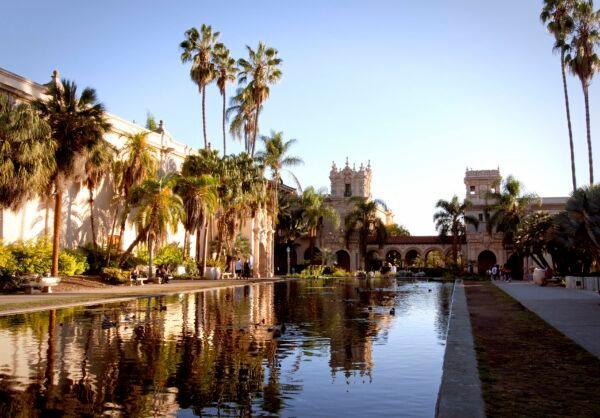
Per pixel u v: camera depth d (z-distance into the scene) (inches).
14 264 1119.6
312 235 2716.5
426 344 441.1
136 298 933.2
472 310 705.0
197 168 1780.3
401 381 310.0
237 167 1891.0
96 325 548.1
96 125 1131.9
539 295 1019.9
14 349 404.8
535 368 319.3
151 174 1553.9
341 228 3329.2
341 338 471.2
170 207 1470.2
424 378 317.7
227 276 1940.2
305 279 2080.5
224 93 2066.9
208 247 2130.9
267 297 1002.7
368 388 293.3
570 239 1131.3
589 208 915.4
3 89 1205.1
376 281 1898.4
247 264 2003.0
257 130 2155.5
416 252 3127.5
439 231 2650.1
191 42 1955.0
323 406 258.4
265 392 283.7
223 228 1943.9
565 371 310.7
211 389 288.7
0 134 903.7
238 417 240.4
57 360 363.3
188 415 242.8
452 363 327.6
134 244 1475.1
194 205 1643.7
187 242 1900.8
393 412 249.6
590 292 1122.0
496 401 245.9
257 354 390.9
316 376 321.4
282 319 623.5
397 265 3137.3
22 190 924.0
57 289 1082.7
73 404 258.4
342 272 2481.5
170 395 275.7
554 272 1780.3
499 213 2449.6
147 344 431.2
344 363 360.2
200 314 671.1
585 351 377.7
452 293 1103.0
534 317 609.6
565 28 1670.8
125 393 278.5
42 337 465.1
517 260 2709.2
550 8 1712.6
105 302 844.6
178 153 2007.9
